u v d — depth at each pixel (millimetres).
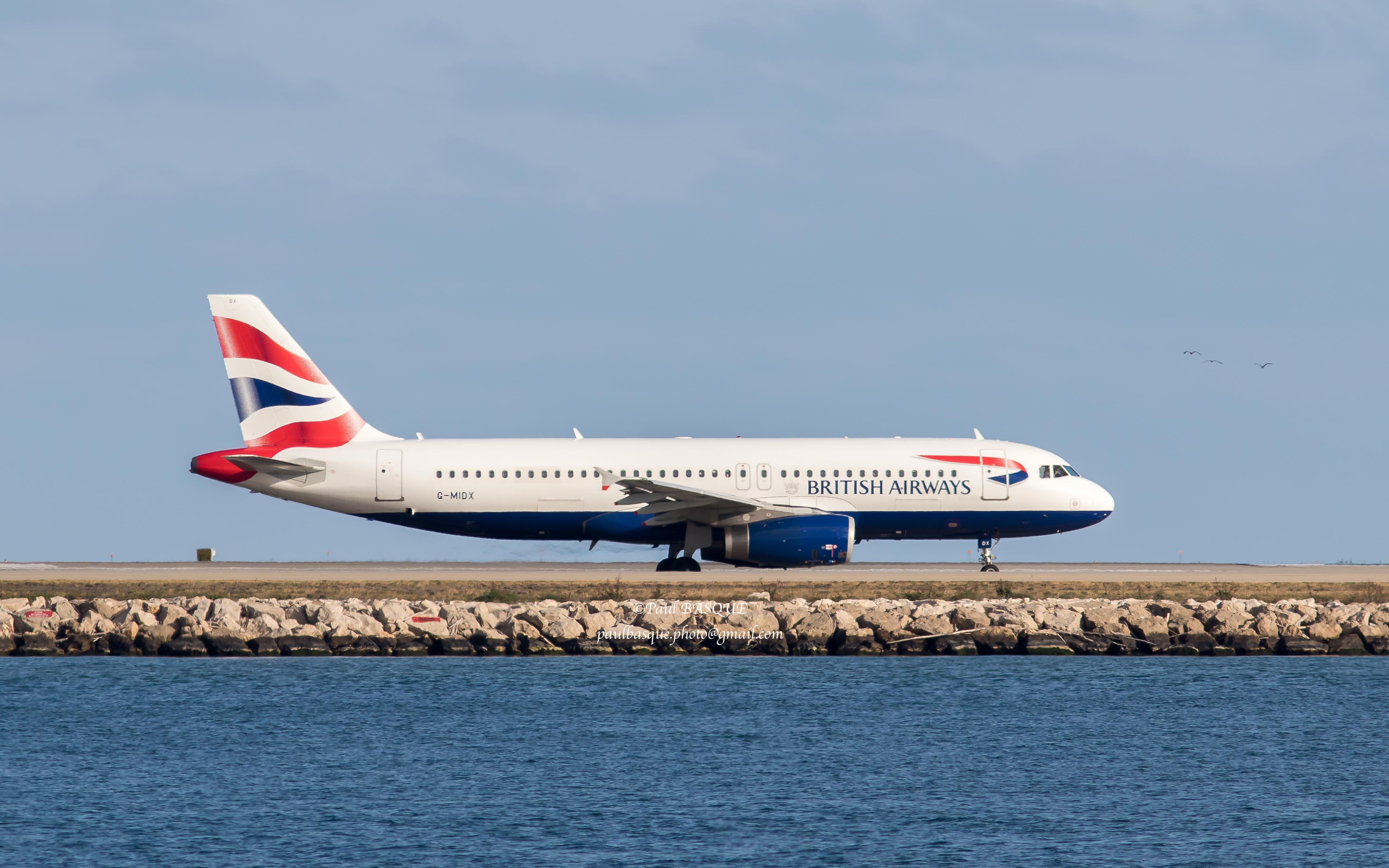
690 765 150750
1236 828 130500
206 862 120625
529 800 138500
